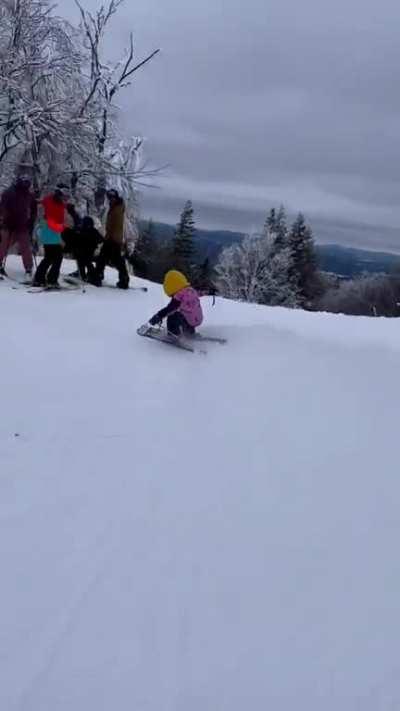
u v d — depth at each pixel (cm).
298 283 5559
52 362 626
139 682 249
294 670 260
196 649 268
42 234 1019
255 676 255
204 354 686
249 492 403
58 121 1372
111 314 884
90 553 331
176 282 715
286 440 477
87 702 238
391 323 1052
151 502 386
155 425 502
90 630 276
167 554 334
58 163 1542
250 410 530
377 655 270
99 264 1132
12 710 233
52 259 1029
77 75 1542
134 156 1727
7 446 446
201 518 371
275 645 273
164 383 599
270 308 1179
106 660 260
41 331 730
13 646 264
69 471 418
